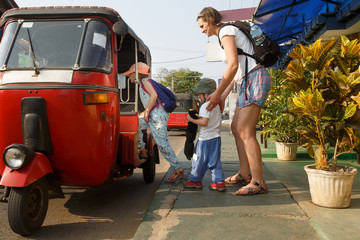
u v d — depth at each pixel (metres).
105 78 3.46
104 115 3.35
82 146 3.19
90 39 3.53
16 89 3.09
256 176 3.88
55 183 3.32
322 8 9.29
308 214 3.07
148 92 4.56
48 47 3.47
